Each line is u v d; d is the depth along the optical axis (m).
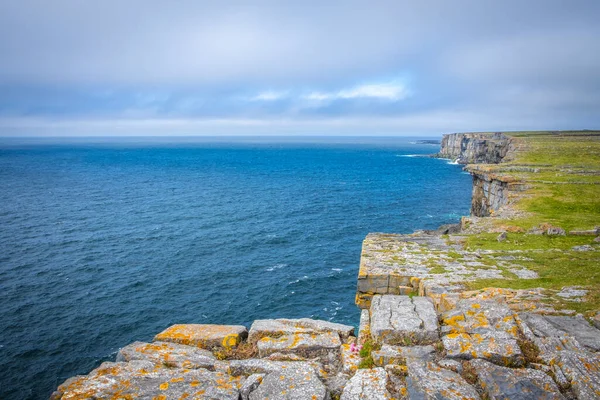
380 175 143.12
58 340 30.50
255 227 61.75
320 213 73.06
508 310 9.99
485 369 7.52
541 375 7.32
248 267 44.56
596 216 30.69
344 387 7.32
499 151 109.00
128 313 34.44
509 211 33.38
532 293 13.17
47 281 40.41
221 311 34.75
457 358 8.12
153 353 9.00
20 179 119.44
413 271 18.25
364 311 11.11
